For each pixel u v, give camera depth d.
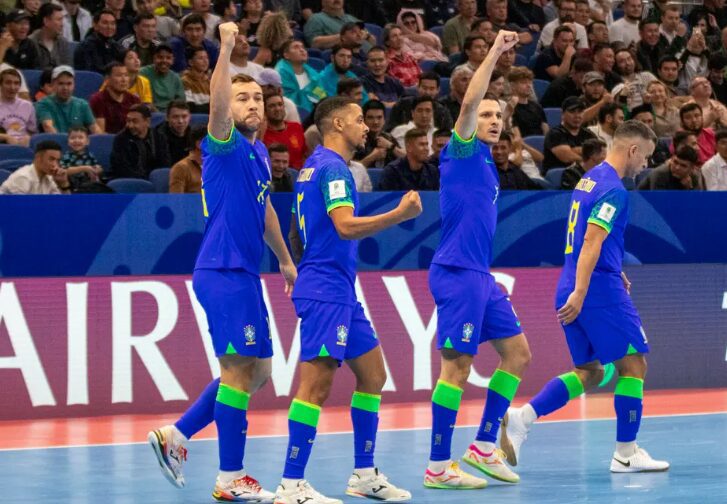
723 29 39.59
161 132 26.91
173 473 15.15
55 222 22.47
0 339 22.16
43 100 28.22
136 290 23.02
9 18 30.31
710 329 26.75
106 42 31.22
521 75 32.38
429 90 31.33
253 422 21.95
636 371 16.72
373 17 37.50
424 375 24.64
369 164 28.23
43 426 21.47
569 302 16.34
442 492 15.39
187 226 23.30
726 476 16.36
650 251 26.31
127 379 22.88
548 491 15.31
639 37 39.19
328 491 15.50
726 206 26.89
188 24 31.16
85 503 14.55
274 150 25.55
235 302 14.43
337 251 14.69
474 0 36.69
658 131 34.00
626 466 16.77
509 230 25.27
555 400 17.06
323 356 14.47
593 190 16.62
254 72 30.80
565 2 37.88
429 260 24.81
